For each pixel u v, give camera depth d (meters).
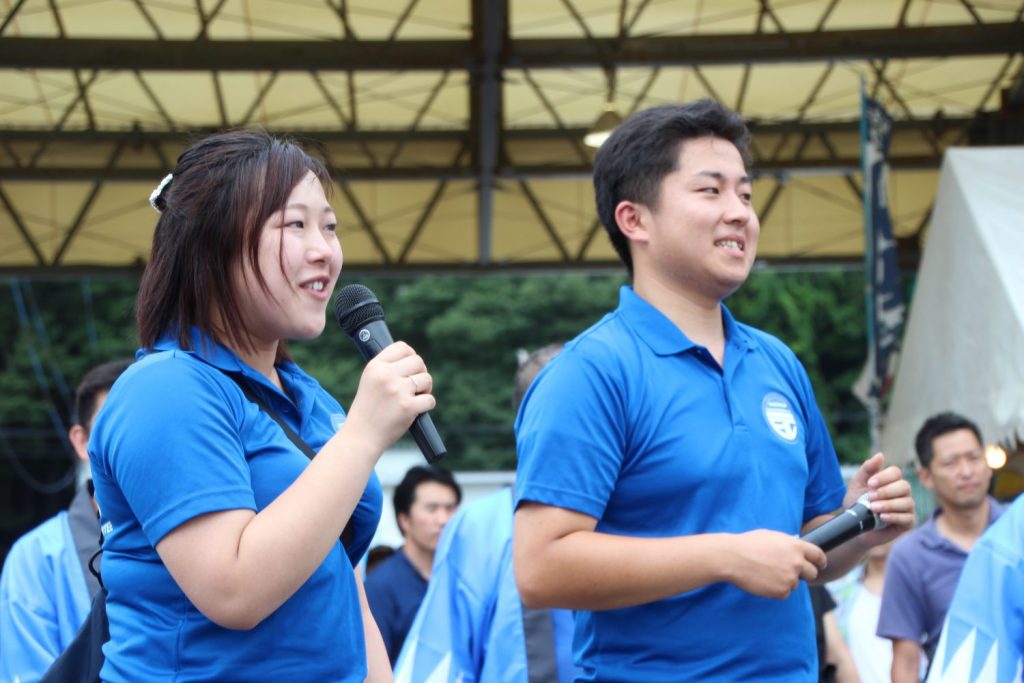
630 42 16.09
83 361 34.38
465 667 5.55
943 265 10.59
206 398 2.81
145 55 15.88
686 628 3.34
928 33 15.87
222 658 2.77
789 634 3.41
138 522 2.83
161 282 3.02
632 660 3.38
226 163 2.97
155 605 2.81
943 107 19.05
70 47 15.85
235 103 18.36
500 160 18.97
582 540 3.25
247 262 2.93
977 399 10.09
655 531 3.38
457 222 20.42
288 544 2.64
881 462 3.49
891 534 3.43
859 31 15.93
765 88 18.55
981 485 7.11
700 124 3.55
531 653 5.27
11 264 20.78
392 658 7.70
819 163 19.11
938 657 4.36
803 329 34.78
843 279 34.97
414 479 7.91
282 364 3.27
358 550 3.22
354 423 2.78
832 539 3.28
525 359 5.68
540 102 18.59
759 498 3.39
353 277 21.66
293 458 2.94
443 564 5.71
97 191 19.86
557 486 3.31
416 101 18.44
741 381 3.53
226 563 2.64
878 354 12.98
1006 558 4.28
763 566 3.09
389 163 19.11
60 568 5.34
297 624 2.84
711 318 3.61
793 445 3.52
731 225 3.49
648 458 3.38
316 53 15.95
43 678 3.02
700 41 16.08
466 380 33.72
